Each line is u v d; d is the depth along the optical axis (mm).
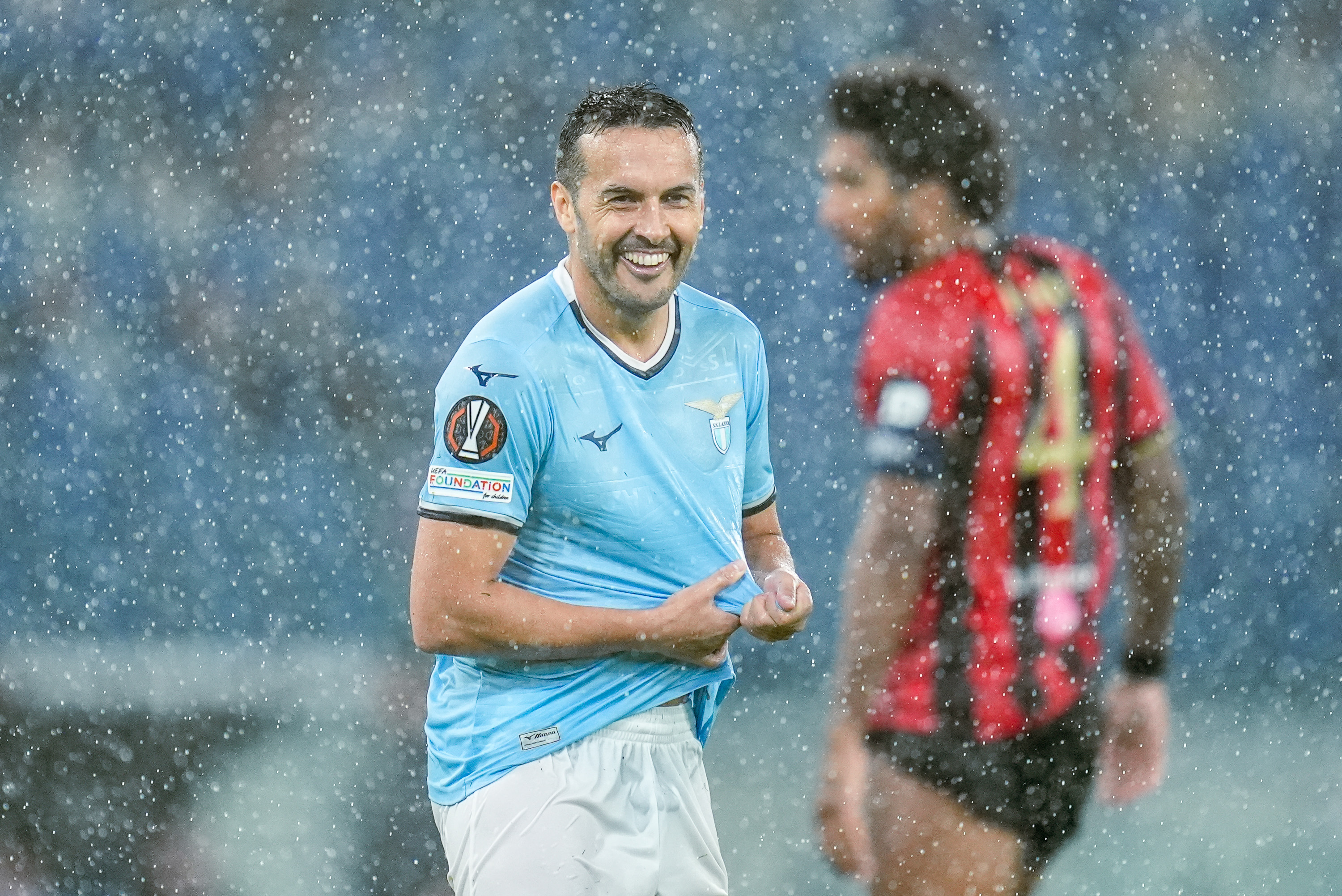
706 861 8320
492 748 7930
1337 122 30531
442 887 16422
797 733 20266
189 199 31516
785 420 27609
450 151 32812
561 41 33781
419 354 31000
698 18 34250
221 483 28172
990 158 9742
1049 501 9773
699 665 7973
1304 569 24562
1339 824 16578
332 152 32562
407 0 32969
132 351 29516
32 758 19453
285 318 30922
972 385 9594
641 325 7770
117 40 32156
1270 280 29422
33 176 31344
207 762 19422
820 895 14977
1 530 27234
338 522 27203
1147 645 10188
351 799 18281
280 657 23469
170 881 16328
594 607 7672
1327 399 27594
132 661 23000
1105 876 15062
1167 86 30719
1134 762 10227
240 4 32750
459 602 7551
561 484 7703
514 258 32594
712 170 33375
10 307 30141
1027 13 31375
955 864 9961
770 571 8586
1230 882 15055
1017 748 9891
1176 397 26984
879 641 9797
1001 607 9773
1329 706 21219
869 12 33531
